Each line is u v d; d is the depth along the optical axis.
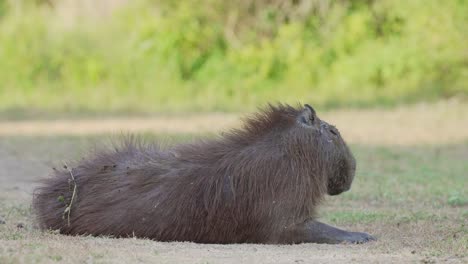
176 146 29.34
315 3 108.88
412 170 52.69
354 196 41.78
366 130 76.69
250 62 105.44
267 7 109.06
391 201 40.50
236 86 104.19
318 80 104.38
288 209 27.66
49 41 112.94
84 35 113.50
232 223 27.30
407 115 87.00
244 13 109.12
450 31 98.06
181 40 107.81
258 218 27.36
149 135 68.38
